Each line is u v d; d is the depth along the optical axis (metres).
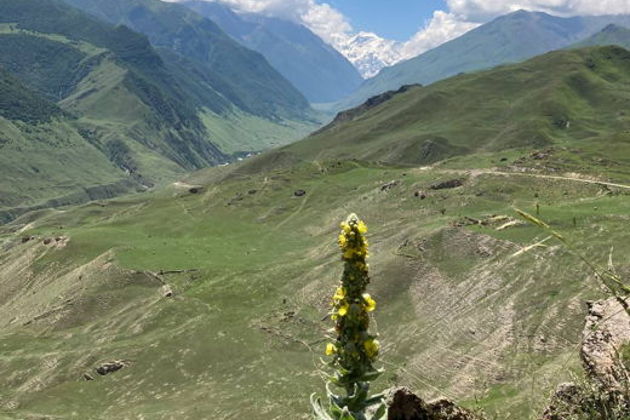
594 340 9.20
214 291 109.62
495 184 128.50
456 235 93.75
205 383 79.62
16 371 96.00
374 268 94.12
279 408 66.56
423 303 82.38
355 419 5.57
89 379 88.62
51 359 96.88
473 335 66.25
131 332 102.44
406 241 100.31
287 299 100.69
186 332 94.38
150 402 77.62
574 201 100.12
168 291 115.00
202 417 68.00
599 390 6.94
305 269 112.19
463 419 8.73
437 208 127.81
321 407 5.75
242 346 87.00
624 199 92.31
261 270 116.88
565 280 66.62
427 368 56.03
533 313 64.44
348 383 5.67
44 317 120.38
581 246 69.38
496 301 70.75
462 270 84.25
